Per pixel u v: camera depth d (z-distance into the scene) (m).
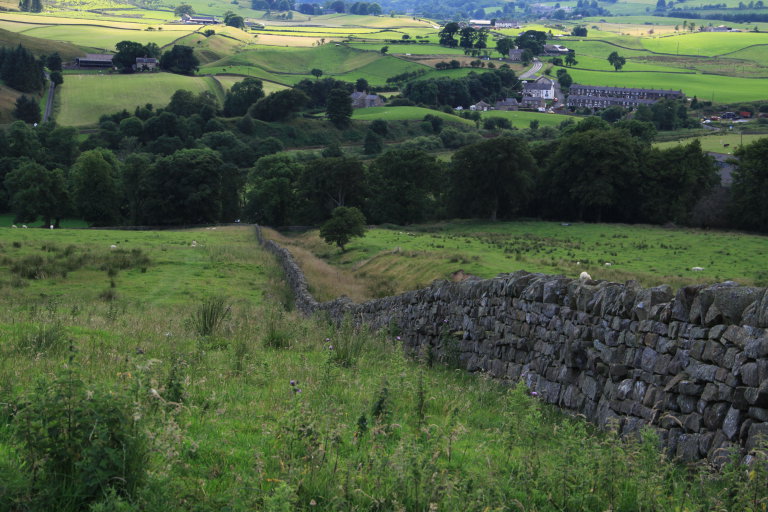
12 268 33.88
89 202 99.38
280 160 106.56
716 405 6.72
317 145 177.62
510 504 5.05
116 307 21.55
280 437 6.03
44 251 40.88
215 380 9.08
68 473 4.47
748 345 6.46
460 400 9.36
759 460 5.13
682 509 5.22
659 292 8.23
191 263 39.91
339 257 54.44
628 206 90.44
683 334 7.51
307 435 5.75
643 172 87.81
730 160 85.75
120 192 104.25
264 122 179.25
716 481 6.05
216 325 15.24
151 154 140.38
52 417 4.58
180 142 150.00
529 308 11.40
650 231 72.06
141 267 37.12
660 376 7.76
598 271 40.53
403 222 95.75
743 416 6.39
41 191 97.25
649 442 6.16
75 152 138.38
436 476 4.99
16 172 100.25
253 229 77.06
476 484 5.12
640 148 90.56
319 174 97.50
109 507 3.95
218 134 154.38
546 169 96.00
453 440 6.82
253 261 42.28
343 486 5.07
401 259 44.22
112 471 4.35
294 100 183.50
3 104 176.88
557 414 9.49
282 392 8.49
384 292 34.44
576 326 9.81
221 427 6.77
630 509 5.23
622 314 8.73
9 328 12.33
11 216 108.19
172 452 4.91
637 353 8.27
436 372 12.97
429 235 68.56
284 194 100.88
